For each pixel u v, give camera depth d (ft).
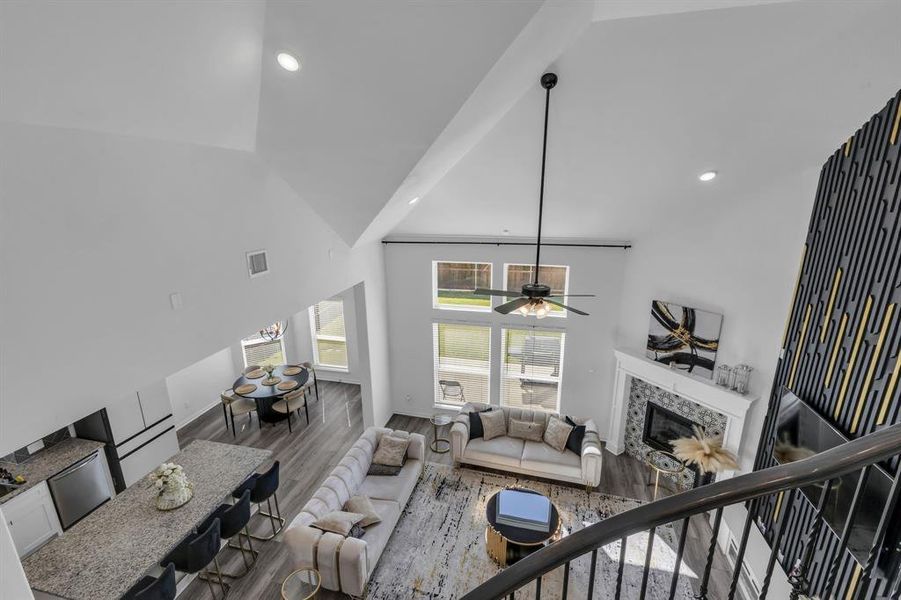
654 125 12.16
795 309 13.37
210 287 10.77
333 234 16.37
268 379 23.52
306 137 11.09
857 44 8.84
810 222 12.98
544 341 21.93
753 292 15.23
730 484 3.52
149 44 7.14
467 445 20.15
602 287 20.18
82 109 7.36
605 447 21.91
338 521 14.08
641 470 20.20
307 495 18.60
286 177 12.98
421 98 9.16
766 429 14.65
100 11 6.20
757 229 14.82
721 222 15.89
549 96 11.73
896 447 3.19
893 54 8.79
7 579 5.47
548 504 15.97
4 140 6.64
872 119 10.26
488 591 4.06
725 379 16.30
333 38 8.21
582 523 17.04
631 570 14.96
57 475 15.57
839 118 10.63
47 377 7.45
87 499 16.53
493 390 23.21
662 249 18.13
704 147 12.69
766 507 13.87
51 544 11.90
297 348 29.43
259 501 15.79
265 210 12.50
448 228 20.49
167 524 12.61
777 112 10.89
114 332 8.53
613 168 14.42
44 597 10.75
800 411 12.42
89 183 7.88
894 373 9.39
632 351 19.94
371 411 22.33
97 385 8.26
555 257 20.39
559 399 22.36
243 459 15.55
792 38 9.06
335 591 14.05
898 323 9.37
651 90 11.02
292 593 12.44
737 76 10.17
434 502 18.10
